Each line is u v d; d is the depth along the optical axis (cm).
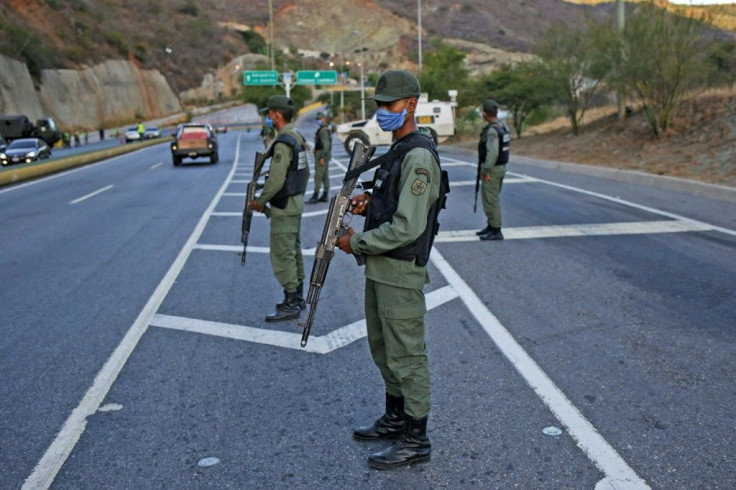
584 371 438
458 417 381
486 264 731
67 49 7681
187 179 1930
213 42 12781
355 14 17538
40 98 6644
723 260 701
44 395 431
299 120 8988
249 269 763
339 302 618
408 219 298
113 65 8494
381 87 310
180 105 10338
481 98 3334
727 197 1095
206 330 551
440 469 328
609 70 1883
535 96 2541
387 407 361
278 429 377
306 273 731
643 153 1630
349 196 334
